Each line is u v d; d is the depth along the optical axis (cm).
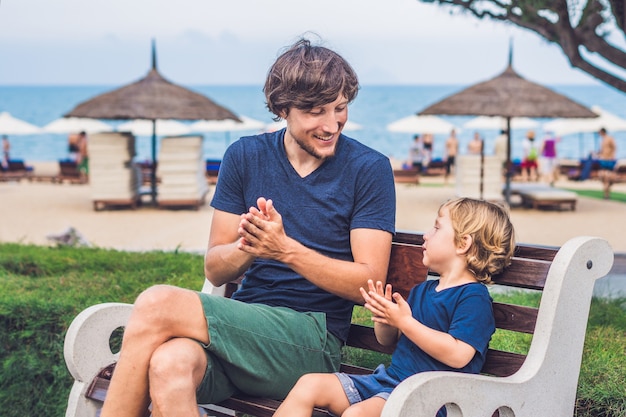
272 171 354
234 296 365
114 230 1731
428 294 326
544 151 2938
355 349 477
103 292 578
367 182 345
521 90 2002
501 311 323
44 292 573
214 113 2081
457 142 3256
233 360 314
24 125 3391
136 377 297
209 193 2488
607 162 2825
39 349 520
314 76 327
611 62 798
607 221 1834
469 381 285
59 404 508
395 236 364
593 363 430
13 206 2177
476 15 825
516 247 327
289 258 323
